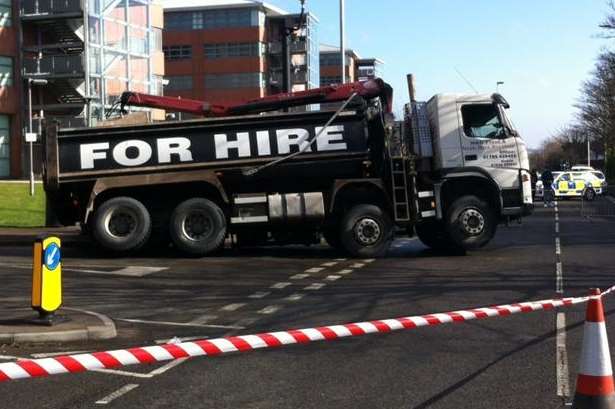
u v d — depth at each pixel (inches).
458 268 508.4
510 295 390.9
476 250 625.3
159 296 404.8
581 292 397.4
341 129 568.4
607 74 2096.5
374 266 526.3
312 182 581.0
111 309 365.4
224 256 596.1
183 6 3201.3
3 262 555.8
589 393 177.8
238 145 564.7
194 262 554.6
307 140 566.6
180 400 212.7
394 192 568.1
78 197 581.9
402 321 212.8
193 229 572.1
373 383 228.2
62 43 1818.4
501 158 579.2
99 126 562.6
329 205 572.7
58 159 559.2
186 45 3221.0
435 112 580.1
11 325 301.3
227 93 3189.0
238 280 463.5
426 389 221.1
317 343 283.4
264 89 3208.7
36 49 1828.2
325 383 228.7
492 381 228.7
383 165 573.3
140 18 2005.4
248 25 3169.3
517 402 207.5
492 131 581.3
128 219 567.8
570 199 1825.8
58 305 308.0
